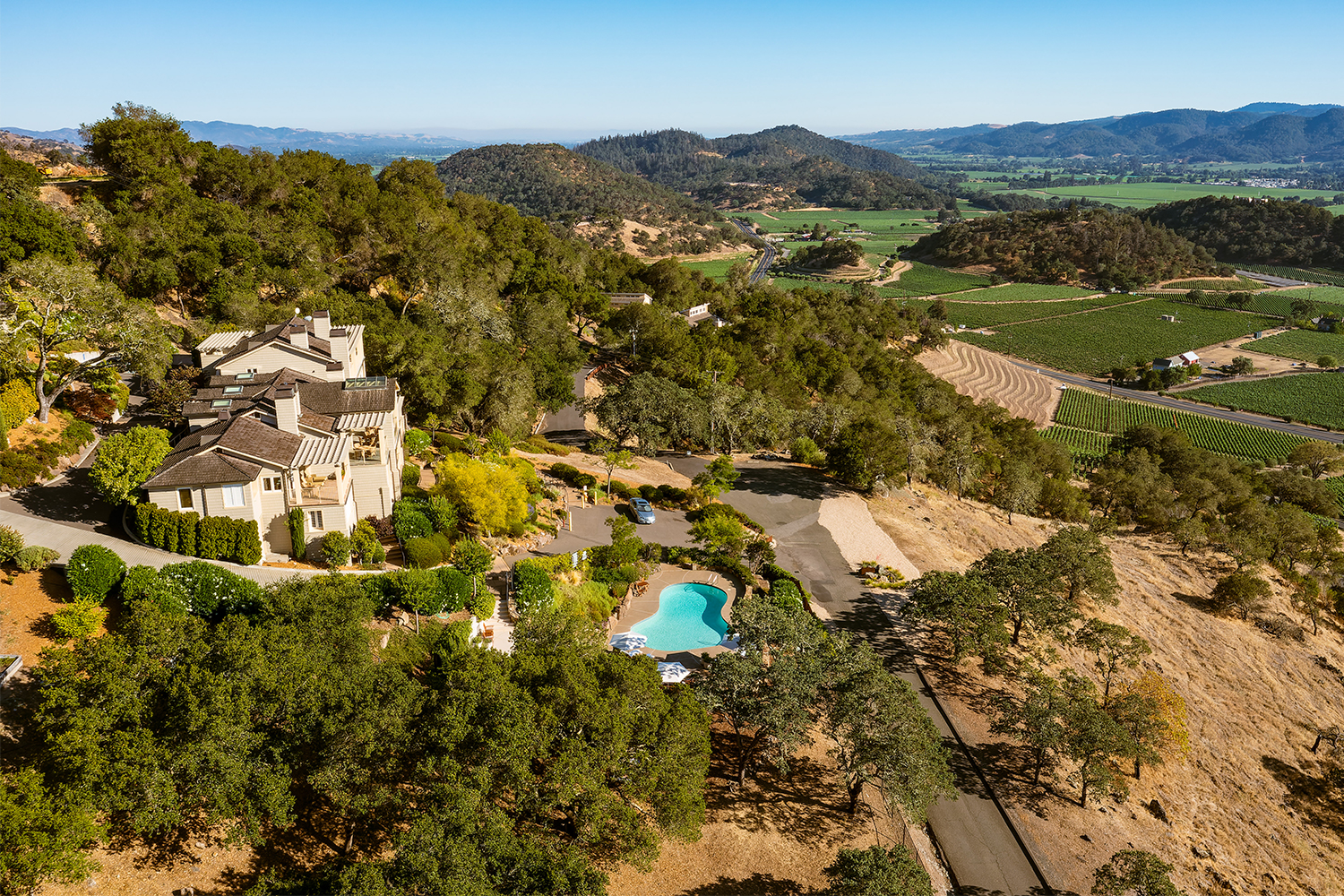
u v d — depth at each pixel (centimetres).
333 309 8119
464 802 2562
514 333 11181
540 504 6650
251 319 7756
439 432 7625
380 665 3272
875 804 4003
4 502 4709
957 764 4444
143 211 9675
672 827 3009
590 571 5441
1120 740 4278
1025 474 9881
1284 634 7256
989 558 6028
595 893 2558
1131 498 10812
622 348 13288
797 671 3778
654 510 7112
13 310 5600
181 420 5753
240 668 2794
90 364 5934
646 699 3322
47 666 2903
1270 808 4900
